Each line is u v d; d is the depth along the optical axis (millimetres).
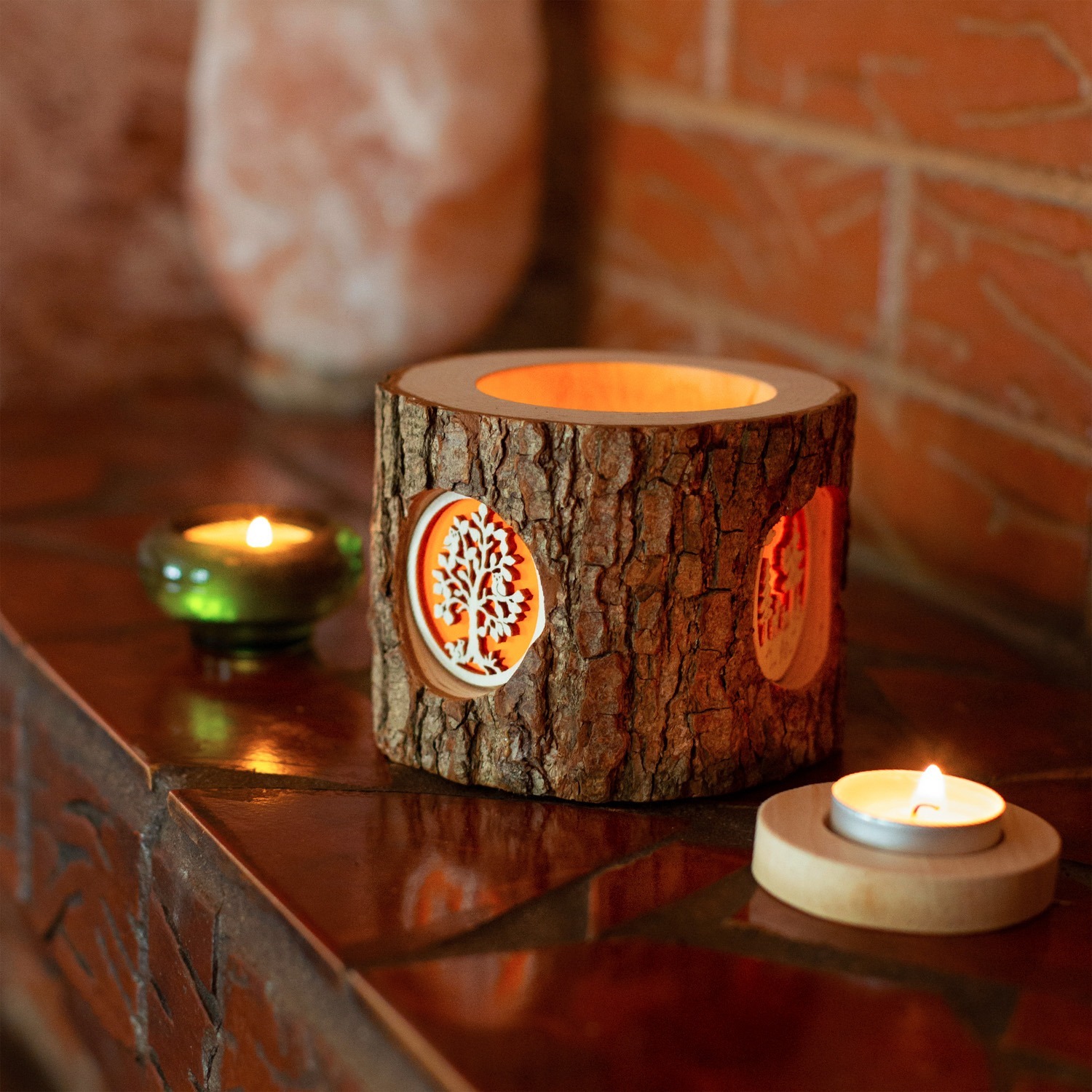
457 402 955
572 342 1448
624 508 935
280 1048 916
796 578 981
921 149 1140
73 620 1112
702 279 1293
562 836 950
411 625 982
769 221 1236
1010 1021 876
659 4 1293
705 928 909
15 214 1403
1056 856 916
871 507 1198
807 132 1202
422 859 939
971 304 1127
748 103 1238
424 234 1342
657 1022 875
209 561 1056
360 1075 888
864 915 906
